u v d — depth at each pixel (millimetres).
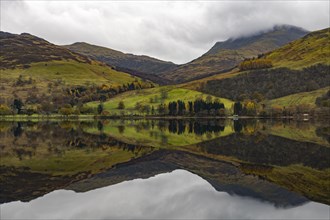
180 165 52938
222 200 32188
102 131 120438
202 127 141000
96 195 33906
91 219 26438
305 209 29109
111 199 32438
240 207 29719
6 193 34469
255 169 48594
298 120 195000
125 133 111875
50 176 43500
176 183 39969
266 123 168625
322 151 66000
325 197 33094
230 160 57031
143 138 95375
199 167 51031
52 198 32594
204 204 30750
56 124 164375
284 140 86625
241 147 73688
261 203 31094
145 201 31719
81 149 71188
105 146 76688
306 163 52688
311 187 37281
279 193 34969
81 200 31953
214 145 78062
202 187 37906
